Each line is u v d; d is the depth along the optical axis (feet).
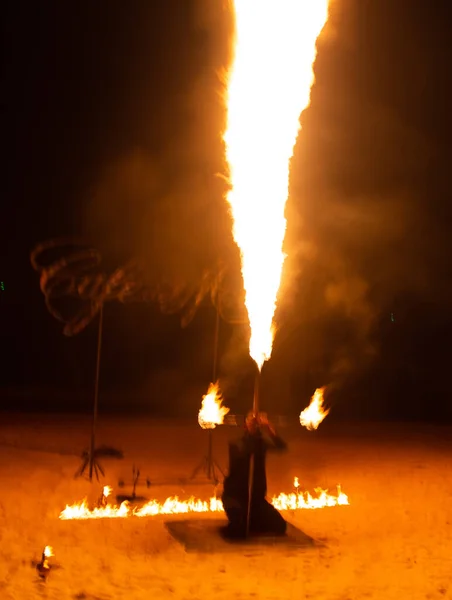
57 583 18.28
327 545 22.22
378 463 38.96
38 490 29.48
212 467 33.09
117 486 30.60
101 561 20.17
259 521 22.72
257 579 18.81
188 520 24.73
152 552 21.21
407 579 19.04
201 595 17.54
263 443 22.99
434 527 24.90
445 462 39.70
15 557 20.43
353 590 18.11
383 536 23.56
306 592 17.88
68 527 23.91
